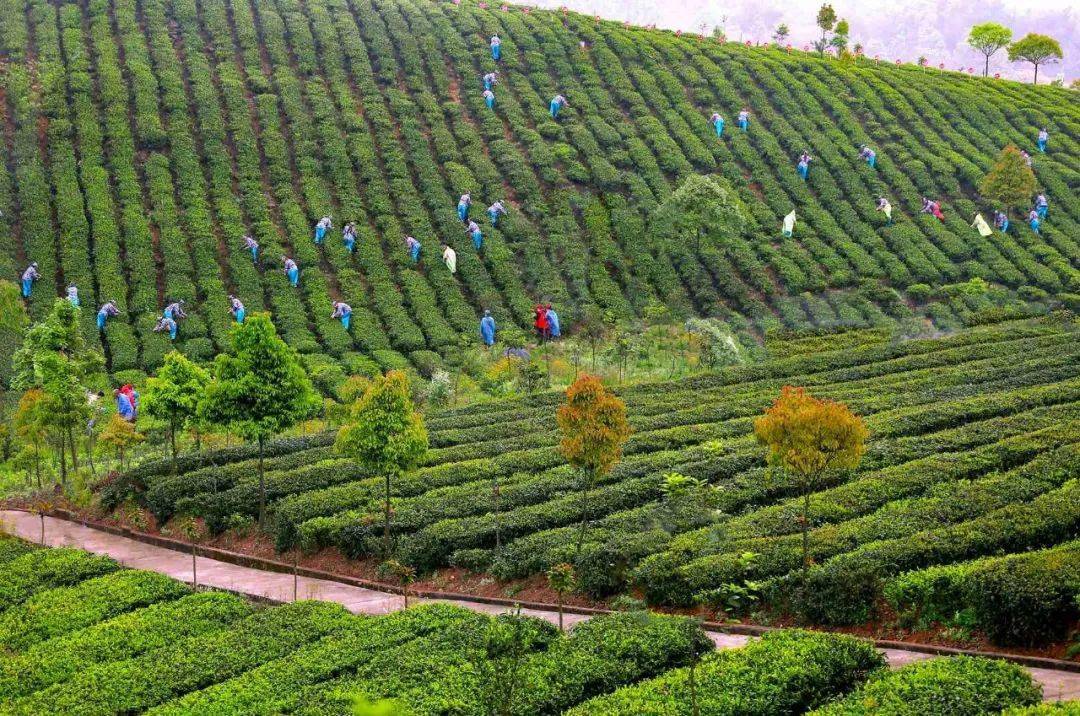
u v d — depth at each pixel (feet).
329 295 197.47
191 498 120.06
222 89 245.04
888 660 72.13
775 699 61.16
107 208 208.23
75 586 94.94
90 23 262.67
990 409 126.52
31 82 239.09
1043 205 223.71
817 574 82.12
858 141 248.73
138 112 232.12
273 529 112.27
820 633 69.51
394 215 216.74
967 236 216.54
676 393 149.18
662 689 63.10
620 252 210.59
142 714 68.80
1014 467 107.04
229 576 105.81
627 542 93.81
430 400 158.71
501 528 102.22
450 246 209.26
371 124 242.58
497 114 251.39
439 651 72.64
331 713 64.34
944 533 86.28
